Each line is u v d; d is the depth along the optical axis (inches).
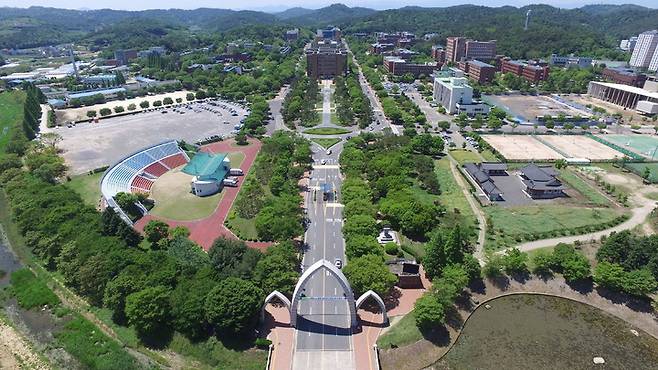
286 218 7081.7
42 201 7514.8
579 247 6914.4
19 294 5994.1
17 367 4840.1
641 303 5703.7
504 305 5792.3
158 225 6835.6
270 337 5142.7
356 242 6259.8
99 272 5654.5
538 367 4864.7
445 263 6018.7
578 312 5693.9
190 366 4820.4
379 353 4943.4
